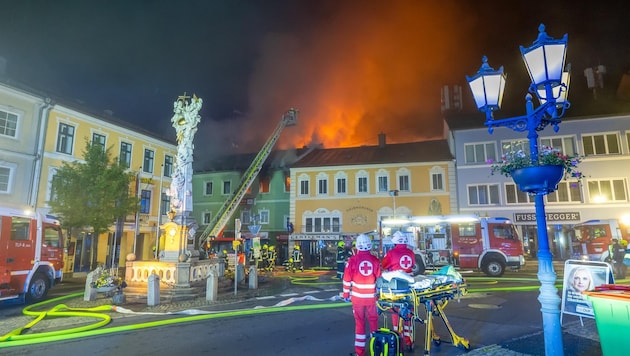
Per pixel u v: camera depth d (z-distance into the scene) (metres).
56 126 22.95
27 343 6.74
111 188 20.33
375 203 32.22
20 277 11.40
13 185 20.53
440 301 6.46
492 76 6.04
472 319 8.60
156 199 30.28
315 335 7.38
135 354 6.17
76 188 19.61
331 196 33.59
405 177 31.89
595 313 4.68
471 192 29.42
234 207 29.39
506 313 9.27
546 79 5.10
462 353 5.96
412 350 6.14
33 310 10.45
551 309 4.88
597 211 26.52
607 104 29.61
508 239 18.20
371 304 5.57
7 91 20.58
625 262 13.27
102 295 12.69
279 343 6.81
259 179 37.88
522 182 5.25
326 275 21.00
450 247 19.09
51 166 22.42
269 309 9.91
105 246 25.64
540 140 28.41
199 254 14.09
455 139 30.50
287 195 36.50
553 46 5.09
